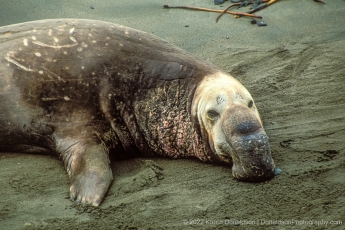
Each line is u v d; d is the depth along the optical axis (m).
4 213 19.94
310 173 21.23
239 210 19.42
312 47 34.69
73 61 24.31
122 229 18.83
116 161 24.28
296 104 28.02
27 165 23.62
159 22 38.75
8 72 24.38
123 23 38.31
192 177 22.12
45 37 25.06
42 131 24.02
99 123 23.84
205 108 22.78
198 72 24.47
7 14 38.31
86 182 21.38
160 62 24.75
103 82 24.09
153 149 24.55
